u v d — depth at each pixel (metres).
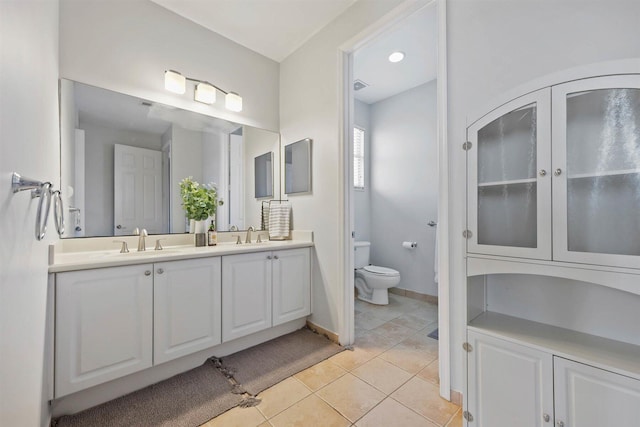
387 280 3.02
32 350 0.88
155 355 1.57
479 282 1.36
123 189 1.91
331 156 2.24
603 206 0.96
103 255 1.62
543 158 1.05
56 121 1.52
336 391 1.59
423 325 2.55
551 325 1.23
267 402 1.50
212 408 1.44
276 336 2.26
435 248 3.16
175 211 2.13
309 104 2.44
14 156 0.68
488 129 1.21
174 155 2.14
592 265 0.95
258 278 2.06
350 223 2.20
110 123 1.86
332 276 2.23
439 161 1.55
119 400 1.48
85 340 1.34
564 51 1.15
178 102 2.15
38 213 0.76
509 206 1.17
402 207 3.51
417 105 3.37
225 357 1.94
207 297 1.79
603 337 1.10
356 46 2.09
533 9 1.24
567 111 1.00
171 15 2.12
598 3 1.07
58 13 1.61
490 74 1.36
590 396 0.92
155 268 1.57
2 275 0.59
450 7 1.52
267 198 2.66
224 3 2.04
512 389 1.09
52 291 1.26
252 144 2.58
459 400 1.48
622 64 0.90
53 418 1.33
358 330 2.44
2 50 0.59
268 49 2.59
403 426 1.33
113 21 1.87
